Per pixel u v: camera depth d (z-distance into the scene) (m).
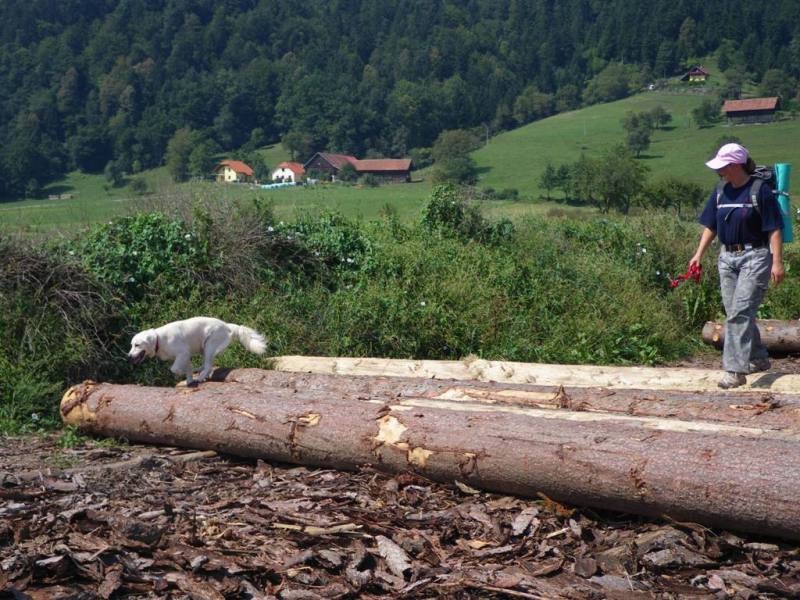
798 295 12.34
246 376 7.44
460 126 142.62
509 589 3.90
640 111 137.62
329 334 9.37
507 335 9.91
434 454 5.15
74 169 106.75
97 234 10.07
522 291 11.30
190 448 6.35
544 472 4.76
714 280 12.90
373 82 156.88
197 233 10.32
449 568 4.15
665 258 13.58
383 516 4.76
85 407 6.70
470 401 6.02
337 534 4.46
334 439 5.56
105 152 109.88
